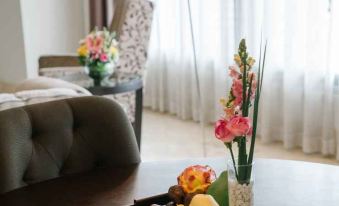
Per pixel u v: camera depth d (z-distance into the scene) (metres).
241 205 0.92
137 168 1.38
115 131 1.46
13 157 1.29
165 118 4.76
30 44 4.66
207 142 3.89
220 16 4.00
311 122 3.39
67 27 4.98
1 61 4.51
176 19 4.52
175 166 1.38
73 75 3.60
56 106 1.43
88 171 1.37
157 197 1.10
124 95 3.31
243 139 0.90
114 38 3.63
